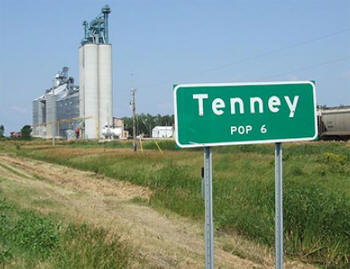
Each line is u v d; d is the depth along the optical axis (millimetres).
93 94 100312
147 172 24656
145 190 21391
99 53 100625
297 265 9602
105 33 102188
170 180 21312
